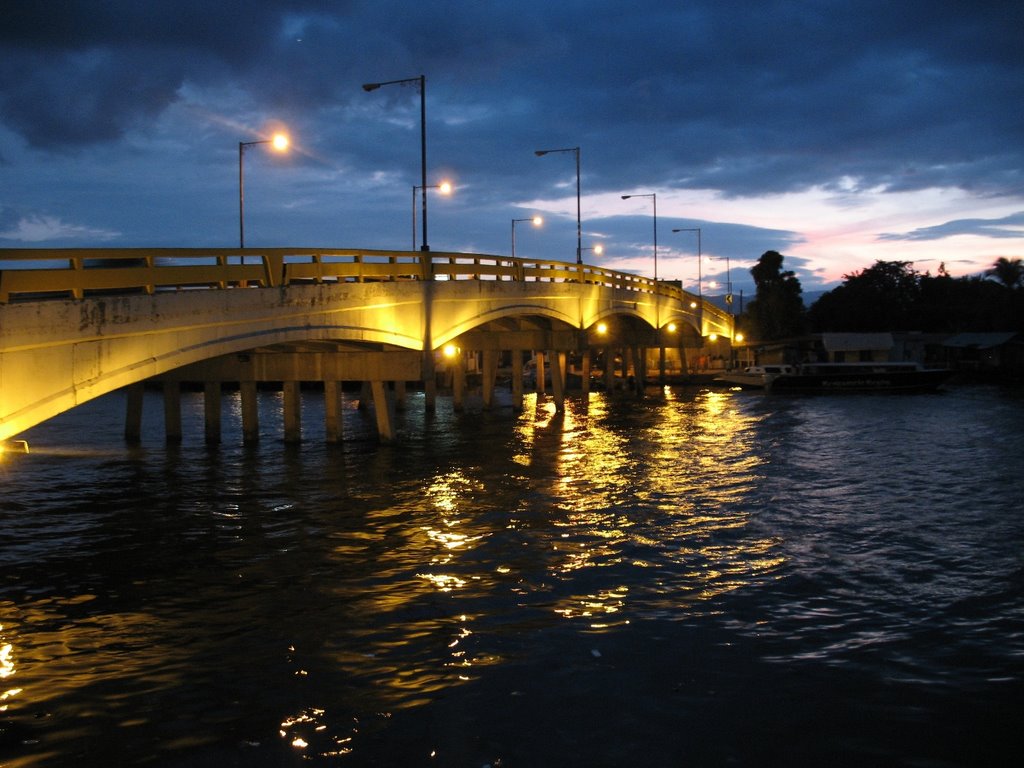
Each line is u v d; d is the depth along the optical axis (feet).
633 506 80.79
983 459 109.91
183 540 69.10
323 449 121.29
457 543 67.15
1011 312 348.59
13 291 61.57
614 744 35.81
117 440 134.41
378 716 38.34
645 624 48.91
